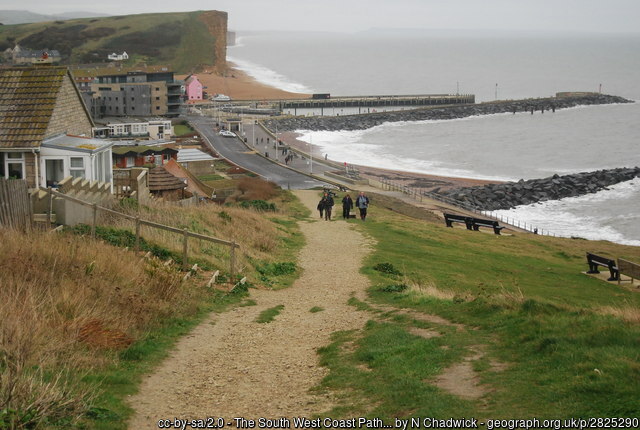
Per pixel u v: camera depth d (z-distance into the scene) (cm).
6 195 2025
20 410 933
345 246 3356
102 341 1326
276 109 19750
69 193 2305
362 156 12681
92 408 1015
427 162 12069
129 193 3075
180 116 17025
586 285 3042
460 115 19912
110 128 12294
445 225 5291
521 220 7581
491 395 1044
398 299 2016
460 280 2783
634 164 11588
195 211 3247
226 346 1512
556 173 10706
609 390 974
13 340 1152
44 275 1559
